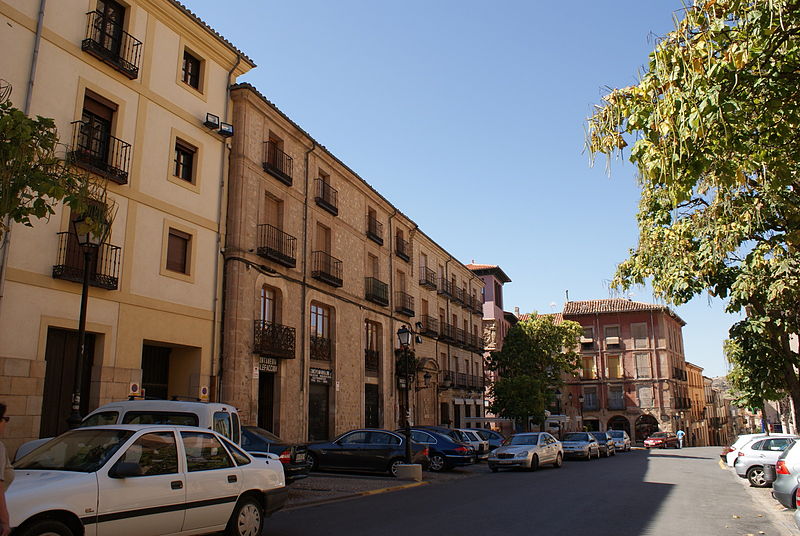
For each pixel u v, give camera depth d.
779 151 8.73
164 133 17.84
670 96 7.59
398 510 12.20
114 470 6.78
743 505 13.74
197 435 8.09
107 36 16.39
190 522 7.46
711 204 12.49
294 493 14.40
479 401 45.56
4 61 13.69
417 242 36.78
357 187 29.08
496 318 54.88
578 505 13.14
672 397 62.00
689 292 15.55
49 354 14.48
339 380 25.88
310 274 24.31
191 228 18.52
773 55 7.76
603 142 8.80
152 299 16.88
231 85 20.81
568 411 64.12
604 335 64.75
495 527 10.21
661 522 11.02
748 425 105.19
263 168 21.72
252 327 20.34
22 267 13.65
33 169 7.48
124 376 15.77
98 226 8.52
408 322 33.53
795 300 14.32
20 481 6.25
